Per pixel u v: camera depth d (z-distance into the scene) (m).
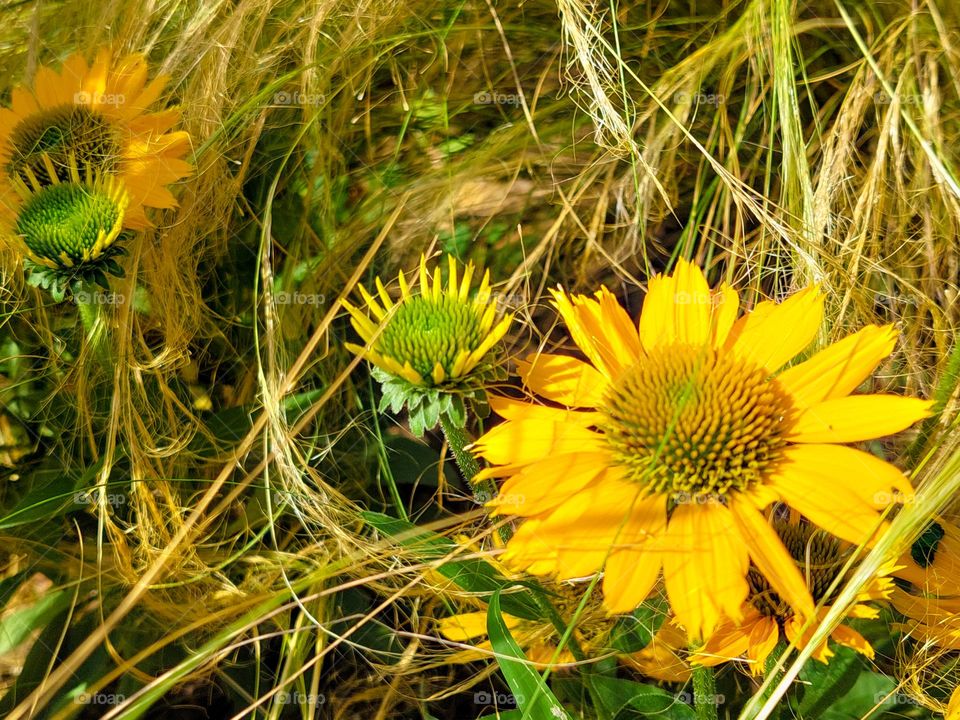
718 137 0.52
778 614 0.30
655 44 0.54
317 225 0.52
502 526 0.34
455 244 0.48
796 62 0.51
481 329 0.30
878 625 0.36
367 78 0.53
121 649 0.41
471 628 0.37
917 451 0.38
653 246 0.51
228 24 0.50
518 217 0.52
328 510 0.42
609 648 0.36
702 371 0.29
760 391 0.29
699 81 0.49
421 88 0.55
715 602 0.26
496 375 0.31
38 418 0.46
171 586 0.41
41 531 0.43
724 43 0.48
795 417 0.29
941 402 0.37
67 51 0.52
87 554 0.43
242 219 0.51
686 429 0.28
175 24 0.53
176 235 0.47
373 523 0.36
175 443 0.45
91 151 0.41
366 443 0.47
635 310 0.51
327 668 0.42
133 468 0.43
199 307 0.48
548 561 0.28
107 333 0.44
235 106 0.51
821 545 0.32
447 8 0.54
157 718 0.41
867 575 0.28
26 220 0.38
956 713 0.32
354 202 0.53
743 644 0.30
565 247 0.52
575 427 0.30
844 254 0.45
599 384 0.31
